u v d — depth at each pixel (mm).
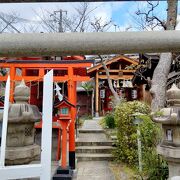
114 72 16203
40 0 596
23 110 2312
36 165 1604
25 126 2320
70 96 6430
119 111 7047
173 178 1680
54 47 551
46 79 1653
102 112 17609
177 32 558
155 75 5793
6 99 1943
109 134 8711
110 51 557
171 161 2465
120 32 560
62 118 5652
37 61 6688
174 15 4953
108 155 7398
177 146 2482
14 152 2088
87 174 5992
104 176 5812
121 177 5602
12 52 553
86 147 7879
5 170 1582
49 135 1611
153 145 4418
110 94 17922
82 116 17562
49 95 1634
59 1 604
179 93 2730
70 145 6180
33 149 2271
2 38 545
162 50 559
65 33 560
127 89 17625
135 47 550
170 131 2561
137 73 9516
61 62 6621
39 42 547
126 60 15469
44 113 1630
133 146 6555
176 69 7234
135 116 5277
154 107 5578
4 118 1904
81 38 551
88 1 606
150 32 560
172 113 2533
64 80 6527
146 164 4395
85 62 6562
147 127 4520
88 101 19125
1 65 6641
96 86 16344
